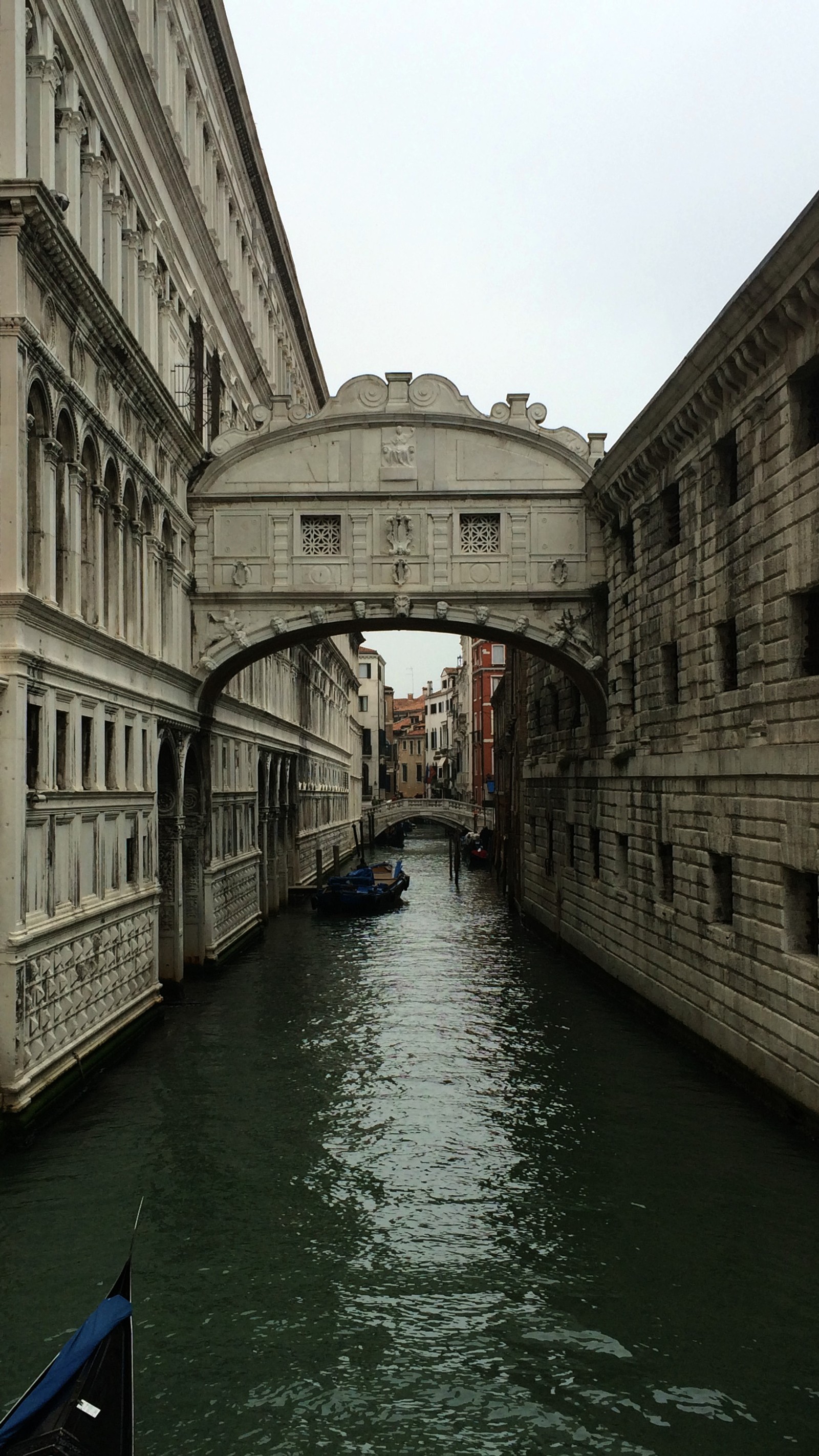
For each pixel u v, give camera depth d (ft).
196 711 79.15
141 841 63.00
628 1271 35.99
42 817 45.80
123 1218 39.70
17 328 42.32
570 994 80.18
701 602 59.41
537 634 79.30
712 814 57.57
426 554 78.59
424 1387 29.81
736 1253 37.06
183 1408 28.86
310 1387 29.78
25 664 42.96
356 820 234.79
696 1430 27.99
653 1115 50.57
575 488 79.00
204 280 84.43
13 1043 43.37
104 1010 55.72
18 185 41.37
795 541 46.83
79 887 51.13
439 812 262.26
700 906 59.62
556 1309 33.68
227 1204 41.09
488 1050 63.05
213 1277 35.58
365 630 83.15
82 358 52.37
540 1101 53.11
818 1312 33.35
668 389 58.75
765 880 50.16
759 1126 48.62
